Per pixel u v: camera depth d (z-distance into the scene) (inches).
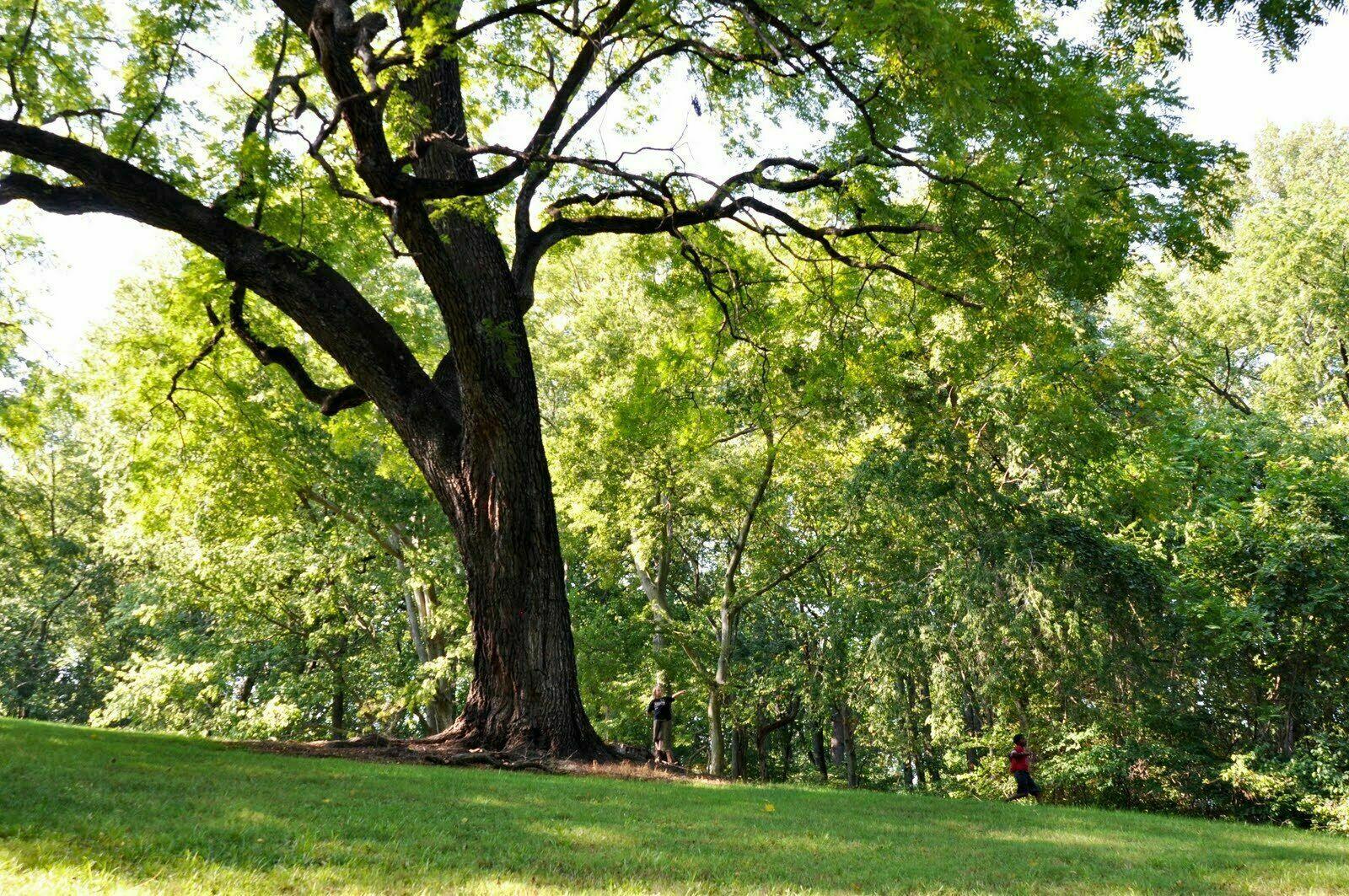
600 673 1074.7
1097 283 401.4
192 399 684.1
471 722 514.9
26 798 206.2
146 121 518.3
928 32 290.8
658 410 663.8
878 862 225.8
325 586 1147.9
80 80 535.2
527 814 267.3
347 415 764.0
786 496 1076.5
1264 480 892.0
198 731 1060.5
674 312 789.9
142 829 180.4
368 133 393.4
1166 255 426.0
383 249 633.0
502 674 508.1
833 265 597.6
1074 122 357.1
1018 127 366.9
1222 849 303.3
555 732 503.8
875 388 764.6
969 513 869.2
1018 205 401.7
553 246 633.0
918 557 976.9
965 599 834.2
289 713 1026.7
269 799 250.8
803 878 191.6
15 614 1467.8
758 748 1237.7
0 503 1235.9
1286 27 312.0
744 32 463.8
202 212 477.1
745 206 518.3
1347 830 665.6
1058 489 864.9
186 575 1076.5
